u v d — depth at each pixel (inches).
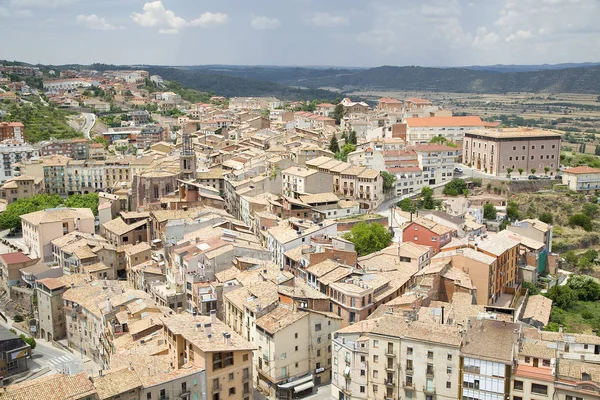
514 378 5378.9
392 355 5861.2
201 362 5654.5
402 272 7785.4
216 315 7416.3
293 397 6368.1
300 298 6692.9
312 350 6683.1
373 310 6929.1
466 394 5575.8
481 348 5565.9
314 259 7810.0
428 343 5689.0
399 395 5880.9
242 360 5871.1
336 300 6968.5
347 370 6166.3
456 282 7352.4
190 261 7805.1
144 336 6624.0
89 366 7539.4
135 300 7431.1
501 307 6924.2
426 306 6879.9
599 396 5068.9
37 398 4985.2
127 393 5255.9
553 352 5497.1
